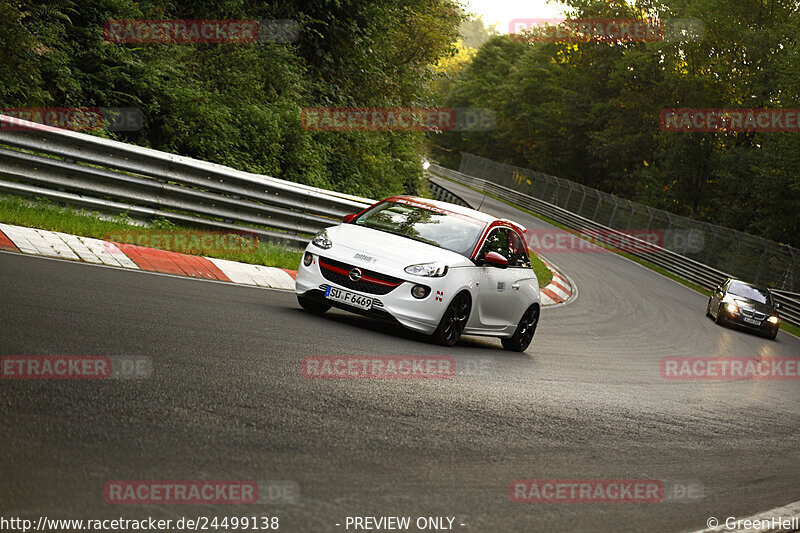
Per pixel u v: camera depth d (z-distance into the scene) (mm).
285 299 9055
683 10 51750
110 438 3512
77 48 13953
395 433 4523
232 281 9492
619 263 37500
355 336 7516
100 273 7730
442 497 3605
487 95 90875
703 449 5969
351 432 4355
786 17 46875
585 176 71125
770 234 41688
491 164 77438
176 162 10828
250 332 6535
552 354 10164
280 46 19719
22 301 5801
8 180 9508
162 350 5266
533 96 77062
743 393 10016
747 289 23531
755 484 5172
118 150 10125
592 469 4676
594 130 66062
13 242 8039
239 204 11984
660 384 9281
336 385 5363
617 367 10117
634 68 57781
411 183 29266
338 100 22516
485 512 3508
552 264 29469
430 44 28641
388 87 26078
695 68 52312
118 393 4164
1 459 3064
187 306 7062
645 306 23078
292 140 18031
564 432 5500
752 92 46812
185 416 4020
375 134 23719
